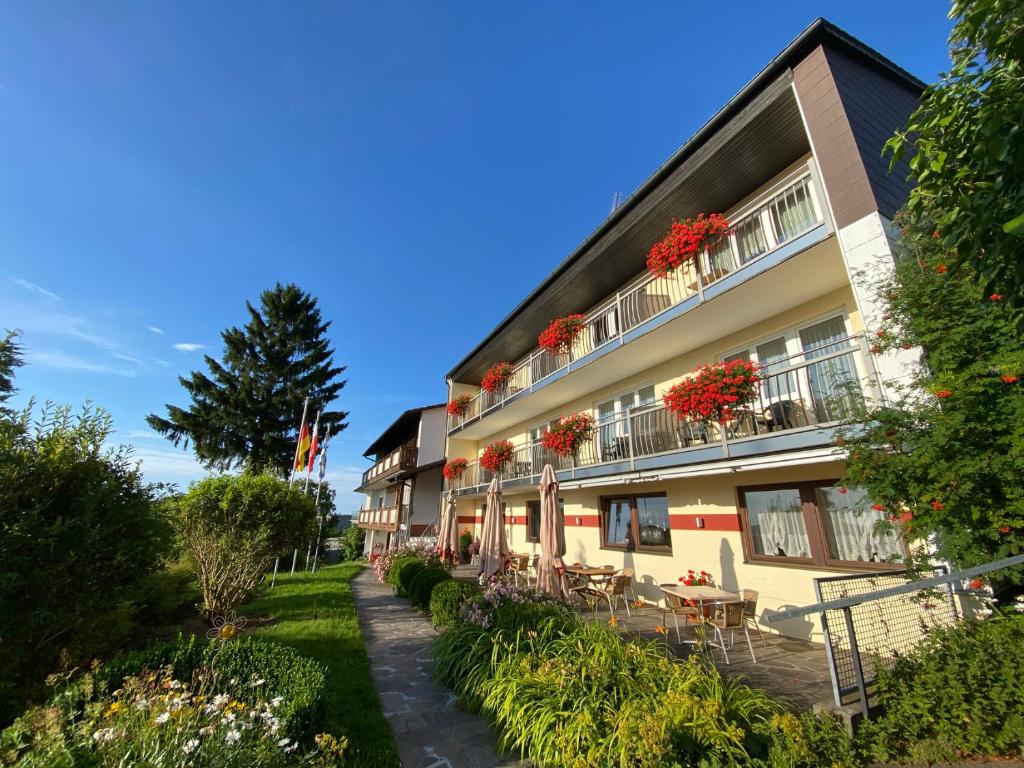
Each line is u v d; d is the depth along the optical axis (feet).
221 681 13.12
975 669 11.96
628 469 32.14
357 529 107.96
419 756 13.24
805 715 12.80
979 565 13.32
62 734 8.71
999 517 13.14
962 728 11.81
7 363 33.71
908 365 17.30
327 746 10.38
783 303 27.04
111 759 8.21
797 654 20.92
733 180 30.99
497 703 14.79
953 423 13.62
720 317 28.89
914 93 28.02
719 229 27.84
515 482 49.55
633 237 37.40
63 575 15.57
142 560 17.98
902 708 12.32
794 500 25.27
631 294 36.42
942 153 10.04
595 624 17.57
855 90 23.62
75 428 17.87
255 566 32.07
